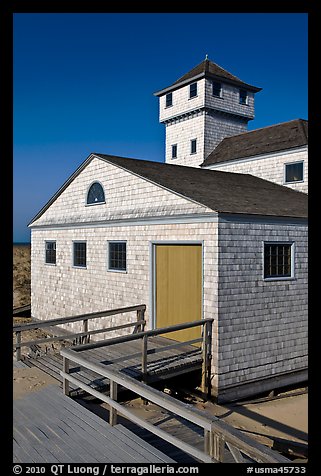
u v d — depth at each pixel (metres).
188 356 8.52
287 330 9.54
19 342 8.77
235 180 13.77
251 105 23.17
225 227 8.51
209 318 8.41
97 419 5.62
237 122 22.80
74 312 13.61
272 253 9.40
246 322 8.80
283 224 9.52
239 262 8.70
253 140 18.98
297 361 9.70
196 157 21.72
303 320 9.85
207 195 9.71
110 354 8.77
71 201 14.13
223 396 8.41
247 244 8.85
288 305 9.58
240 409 8.27
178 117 22.72
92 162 13.05
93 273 12.73
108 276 12.02
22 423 5.46
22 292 24.66
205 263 8.66
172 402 4.41
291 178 15.94
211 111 21.52
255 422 7.63
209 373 8.41
